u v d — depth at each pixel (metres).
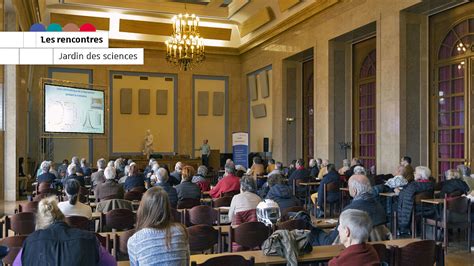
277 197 6.02
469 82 10.75
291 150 17.94
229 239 4.75
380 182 10.32
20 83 14.38
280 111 17.91
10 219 5.41
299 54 16.72
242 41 20.94
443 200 7.13
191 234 4.73
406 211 7.47
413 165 11.73
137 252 2.92
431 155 11.84
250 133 20.97
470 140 10.68
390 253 3.86
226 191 8.27
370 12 12.70
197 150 21.25
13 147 12.34
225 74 21.53
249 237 4.75
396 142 11.71
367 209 4.42
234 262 3.41
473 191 7.68
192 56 14.87
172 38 14.85
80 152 19.50
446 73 11.45
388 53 12.04
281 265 3.77
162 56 20.75
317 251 3.97
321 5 14.54
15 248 3.90
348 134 14.91
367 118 14.29
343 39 14.52
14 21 12.26
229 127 21.67
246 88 21.20
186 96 21.11
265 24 18.36
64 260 2.73
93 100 17.53
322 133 14.98
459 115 11.02
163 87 20.86
